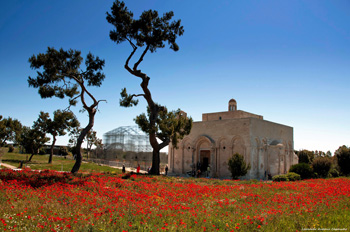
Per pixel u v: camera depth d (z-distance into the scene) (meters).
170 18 27.56
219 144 40.25
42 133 49.59
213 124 41.34
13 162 45.19
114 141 53.84
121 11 25.72
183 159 44.22
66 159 68.38
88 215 9.20
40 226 7.72
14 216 8.62
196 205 12.27
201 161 42.53
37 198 11.78
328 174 36.41
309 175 32.38
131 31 26.39
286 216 10.12
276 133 43.94
